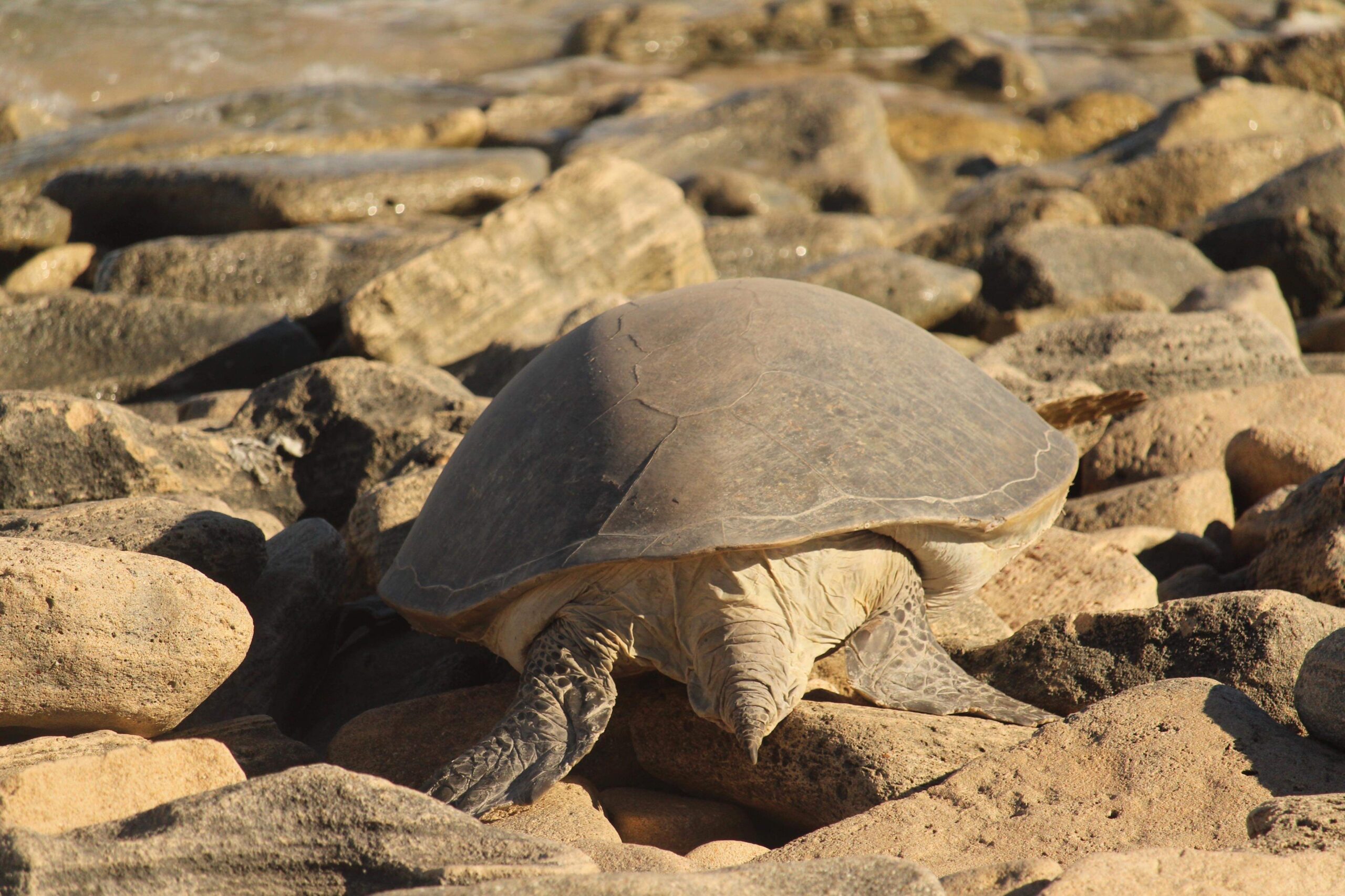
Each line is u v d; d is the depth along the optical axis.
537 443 12.52
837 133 47.59
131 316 28.89
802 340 12.74
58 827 9.05
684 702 12.38
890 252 33.12
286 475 20.16
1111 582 14.80
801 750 11.49
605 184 30.16
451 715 13.05
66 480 16.33
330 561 15.49
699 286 14.31
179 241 33.91
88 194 39.25
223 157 43.75
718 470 11.36
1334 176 35.62
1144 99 61.78
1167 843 9.03
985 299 33.44
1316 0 84.06
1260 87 50.72
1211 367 23.31
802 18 74.19
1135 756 10.03
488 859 8.38
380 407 20.80
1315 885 7.70
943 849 9.47
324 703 15.02
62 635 10.73
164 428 18.77
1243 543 17.16
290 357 29.34
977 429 13.01
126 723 11.40
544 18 80.06
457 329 28.00
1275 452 18.47
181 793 9.75
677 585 11.38
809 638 11.69
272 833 8.52
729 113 48.94
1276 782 9.51
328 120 52.56
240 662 11.98
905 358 13.31
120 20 69.12
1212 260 36.34
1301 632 11.77
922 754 10.98
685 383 12.24
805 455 11.56
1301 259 34.62
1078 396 18.61
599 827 10.79
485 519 12.44
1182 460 19.91
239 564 14.15
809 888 7.93
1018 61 67.12
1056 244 33.41
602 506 11.49
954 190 51.19
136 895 8.05
